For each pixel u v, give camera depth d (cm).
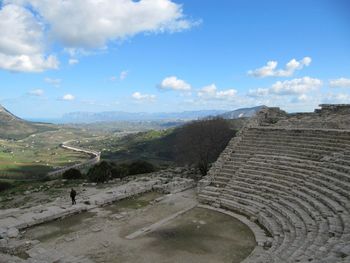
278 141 3456
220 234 2352
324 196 2289
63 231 2456
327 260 1309
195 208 2964
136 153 16100
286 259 1598
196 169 4962
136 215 2795
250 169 3216
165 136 17862
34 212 2780
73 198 2988
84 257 1998
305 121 3884
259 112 4225
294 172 2847
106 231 2436
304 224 2109
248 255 2006
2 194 4216
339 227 1814
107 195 3291
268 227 2352
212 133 4988
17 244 2155
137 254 2039
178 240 2255
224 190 3130
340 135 3005
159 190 3631
